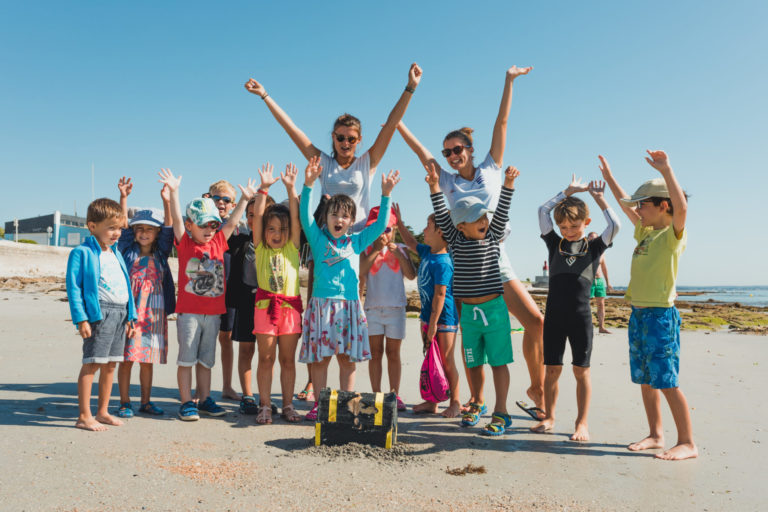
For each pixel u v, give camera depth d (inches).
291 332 159.3
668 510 94.8
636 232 144.9
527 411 169.2
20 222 2561.5
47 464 110.0
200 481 103.8
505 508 94.3
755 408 173.6
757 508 96.2
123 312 146.4
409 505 94.7
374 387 182.5
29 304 533.0
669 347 130.5
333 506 93.4
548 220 158.6
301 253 187.0
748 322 557.6
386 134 193.6
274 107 196.4
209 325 162.6
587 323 146.8
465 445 135.5
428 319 180.2
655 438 134.2
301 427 150.3
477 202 156.9
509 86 193.3
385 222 167.2
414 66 190.7
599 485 107.0
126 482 101.8
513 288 168.4
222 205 199.6
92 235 147.1
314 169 165.6
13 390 181.8
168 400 181.6
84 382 139.8
